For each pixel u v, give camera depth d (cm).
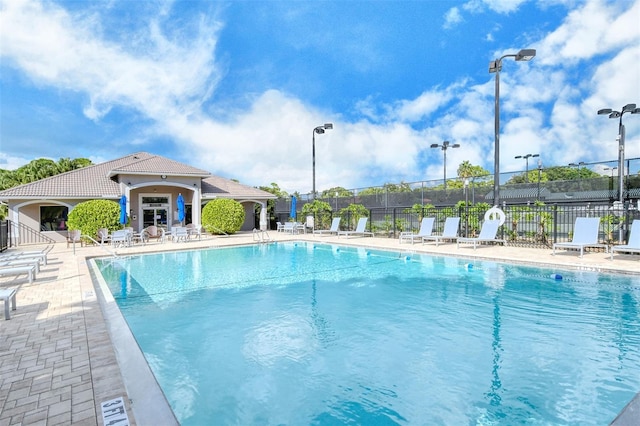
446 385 415
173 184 2397
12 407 303
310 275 1044
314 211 2414
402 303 743
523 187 1900
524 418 349
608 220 1243
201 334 587
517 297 767
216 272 1108
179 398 397
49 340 459
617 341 527
